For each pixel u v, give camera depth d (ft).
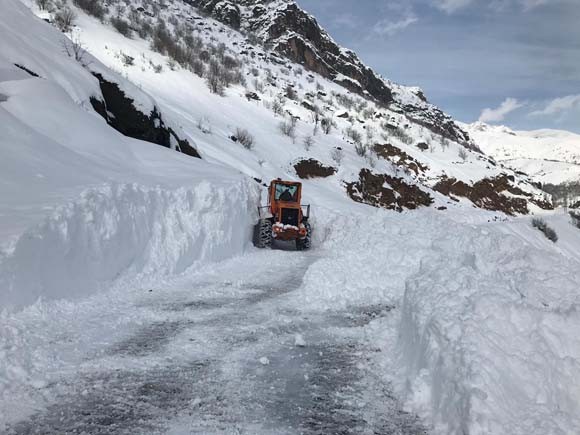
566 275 22.70
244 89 143.43
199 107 108.58
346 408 13.85
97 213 25.13
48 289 20.63
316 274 28.89
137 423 12.46
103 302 22.94
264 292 28.17
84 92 46.98
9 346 15.83
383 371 16.72
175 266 30.58
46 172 28.43
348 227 51.52
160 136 57.82
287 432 12.42
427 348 14.93
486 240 30.60
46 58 47.21
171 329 20.21
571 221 123.34
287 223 46.24
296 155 104.47
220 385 15.07
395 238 33.42
